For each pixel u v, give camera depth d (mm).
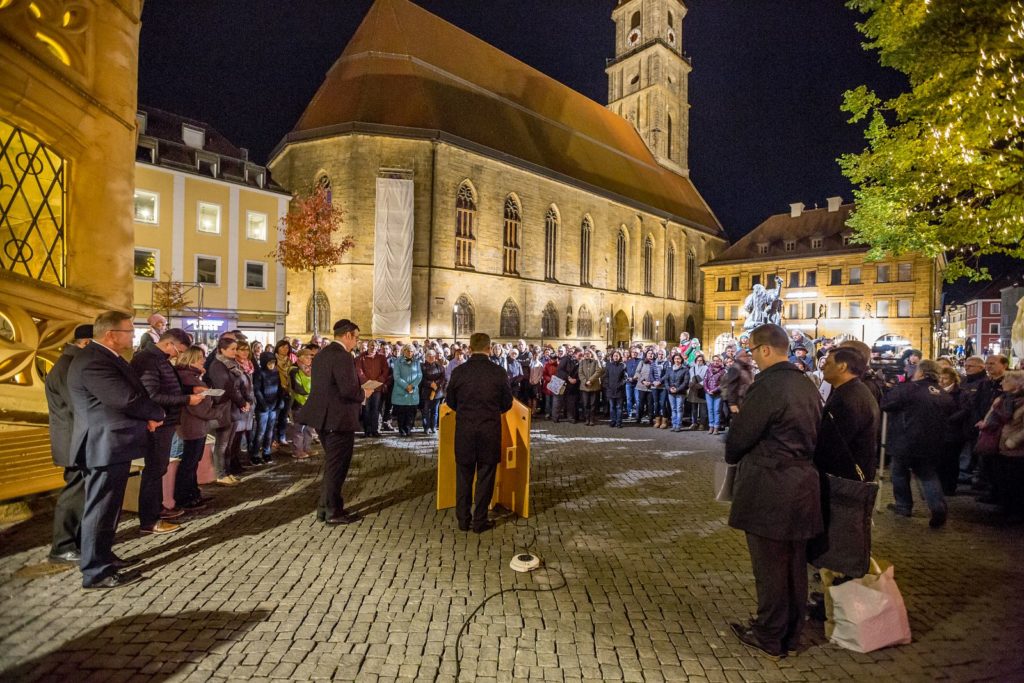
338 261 37281
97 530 4828
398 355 14008
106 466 4805
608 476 9469
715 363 14469
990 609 4801
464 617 4449
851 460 4250
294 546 5934
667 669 3807
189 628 4191
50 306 6887
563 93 61250
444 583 5070
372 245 38469
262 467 9766
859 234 13711
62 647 3895
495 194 43875
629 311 57562
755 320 16094
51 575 5055
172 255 29938
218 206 31875
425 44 47125
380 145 38781
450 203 40594
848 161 13273
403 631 4207
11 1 6195
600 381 16188
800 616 4082
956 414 8711
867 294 54312
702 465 10453
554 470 9914
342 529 6516
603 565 5578
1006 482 7398
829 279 56844
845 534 4125
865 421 4426
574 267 51344
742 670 3818
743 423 3994
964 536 6754
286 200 34938
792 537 3885
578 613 4559
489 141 44438
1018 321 14648
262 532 6371
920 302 51312
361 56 44125
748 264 62469
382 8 46406
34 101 6508
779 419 3941
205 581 5016
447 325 40250
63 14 6918
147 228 29125
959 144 10742
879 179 13133
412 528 6590
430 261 39312
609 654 3967
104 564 4883
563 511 7414
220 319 31344
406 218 38250
